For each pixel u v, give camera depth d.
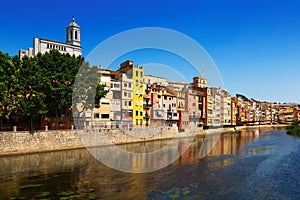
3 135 31.09
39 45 55.59
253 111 147.50
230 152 36.97
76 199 15.78
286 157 32.44
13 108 33.59
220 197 16.34
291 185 19.20
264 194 17.06
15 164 26.56
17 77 33.47
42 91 36.34
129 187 18.14
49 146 35.31
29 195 16.55
